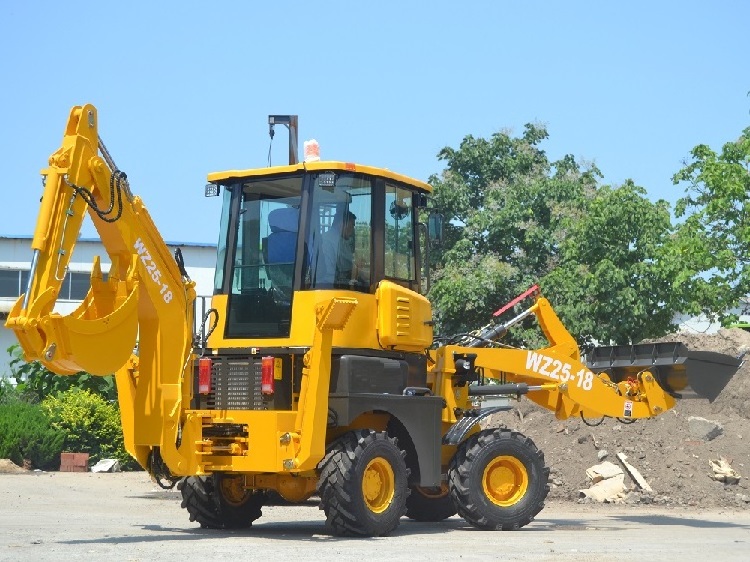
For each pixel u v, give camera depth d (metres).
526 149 34.31
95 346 9.48
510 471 12.40
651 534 11.56
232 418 10.81
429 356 12.57
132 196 10.25
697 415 18.53
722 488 16.39
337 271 11.22
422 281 12.58
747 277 25.48
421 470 11.55
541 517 14.19
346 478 10.62
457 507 12.14
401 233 12.10
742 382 19.14
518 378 13.52
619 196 27.27
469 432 12.53
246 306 11.42
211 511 11.80
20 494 16.84
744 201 26.20
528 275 29.80
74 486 18.64
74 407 23.19
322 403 10.58
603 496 16.25
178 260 10.95
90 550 9.07
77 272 38.09
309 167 11.29
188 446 10.66
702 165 27.02
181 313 10.73
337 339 11.10
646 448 17.38
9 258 39.97
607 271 26.31
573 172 34.16
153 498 16.77
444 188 33.06
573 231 28.31
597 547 9.91
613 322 26.31
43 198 9.44
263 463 10.60
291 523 13.03
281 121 12.15
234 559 8.46
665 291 26.22
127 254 10.22
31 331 9.05
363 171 11.49
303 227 11.20
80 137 9.68
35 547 9.30
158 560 8.30
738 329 21.14
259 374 11.00
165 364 10.52
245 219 11.65
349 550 9.34
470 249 31.62
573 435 18.19
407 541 10.38
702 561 8.68
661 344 13.95
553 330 13.82
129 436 10.75
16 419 22.80
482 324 30.20
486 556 8.95
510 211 31.11
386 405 11.28
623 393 13.90
